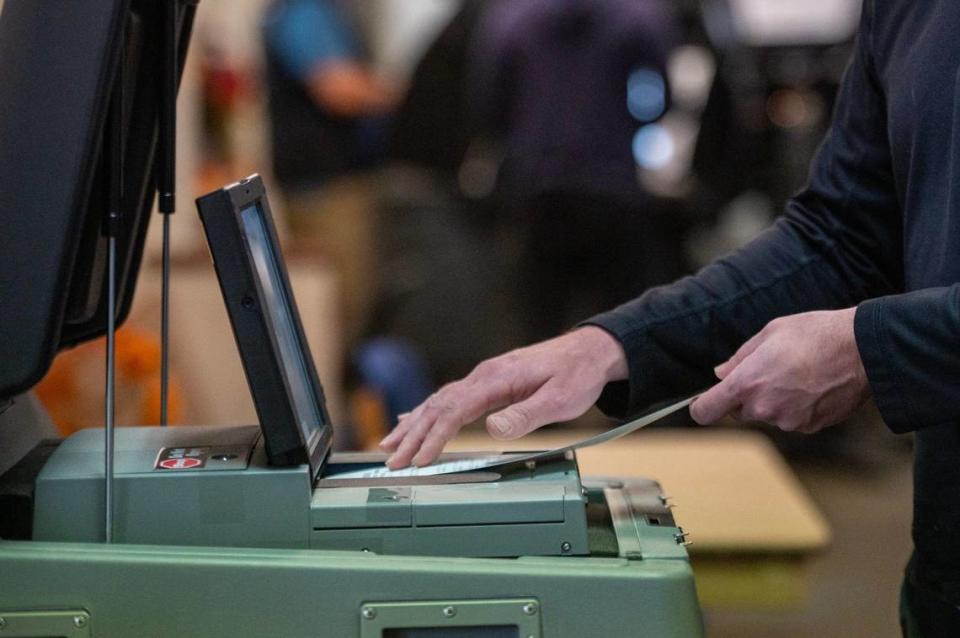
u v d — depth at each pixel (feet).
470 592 9.28
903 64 11.57
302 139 38.27
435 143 42.68
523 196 38.06
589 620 9.30
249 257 10.16
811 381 10.49
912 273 11.25
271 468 10.13
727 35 39.55
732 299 12.59
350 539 10.04
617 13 37.14
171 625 9.20
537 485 10.44
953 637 11.41
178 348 25.96
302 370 11.65
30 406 12.19
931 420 10.18
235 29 31.30
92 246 10.73
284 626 9.22
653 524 10.62
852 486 42.32
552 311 39.27
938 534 11.46
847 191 12.82
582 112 37.50
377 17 50.85
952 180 10.83
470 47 41.98
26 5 9.92
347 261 39.14
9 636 9.16
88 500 10.04
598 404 12.63
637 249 38.52
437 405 11.69
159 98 11.37
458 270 39.88
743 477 21.70
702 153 39.93
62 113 9.52
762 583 18.94
